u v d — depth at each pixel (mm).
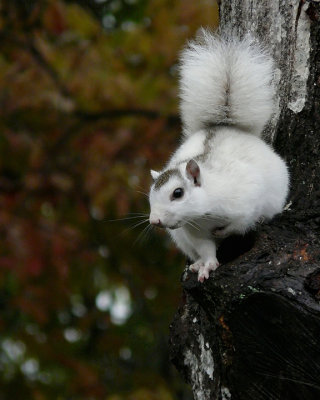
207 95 7867
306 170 7566
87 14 12312
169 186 7145
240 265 6516
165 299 13203
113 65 12266
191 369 7336
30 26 12883
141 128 12164
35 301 12391
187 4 11742
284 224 7055
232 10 8320
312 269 6375
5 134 12430
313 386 6281
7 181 12625
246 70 7789
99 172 11906
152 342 13859
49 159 12516
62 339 13445
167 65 12172
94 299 14477
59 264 11898
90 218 12875
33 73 12156
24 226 11953
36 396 13047
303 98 7660
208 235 7277
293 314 6160
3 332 13445
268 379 6445
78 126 12648
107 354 14109
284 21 7777
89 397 12828
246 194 7094
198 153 7559
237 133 7703
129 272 13234
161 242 13258
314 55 7652
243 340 6422
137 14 13141
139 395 11859
